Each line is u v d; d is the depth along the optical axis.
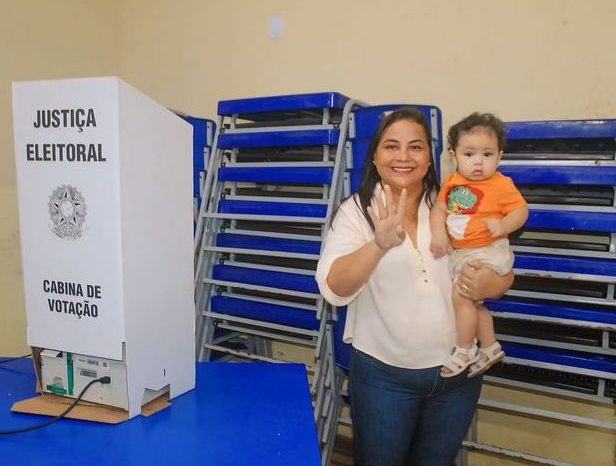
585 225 1.64
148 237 1.10
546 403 2.12
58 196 1.05
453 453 1.39
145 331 1.11
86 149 1.02
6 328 2.42
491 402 1.89
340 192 1.96
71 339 1.09
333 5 2.45
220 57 2.80
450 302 1.33
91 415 1.09
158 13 2.98
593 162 1.61
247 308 2.22
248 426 1.09
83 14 2.84
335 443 2.45
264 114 2.16
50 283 1.09
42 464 0.93
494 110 2.13
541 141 1.72
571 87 2.00
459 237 1.39
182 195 1.21
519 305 1.75
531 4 2.04
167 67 2.98
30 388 1.25
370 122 1.86
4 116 2.38
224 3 2.76
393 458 1.34
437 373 1.29
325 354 2.03
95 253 1.04
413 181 1.28
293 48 2.57
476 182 1.42
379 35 2.35
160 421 1.10
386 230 1.08
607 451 2.04
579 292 1.71
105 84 0.99
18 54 2.47
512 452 1.87
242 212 2.20
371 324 1.32
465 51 2.17
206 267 2.32
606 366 1.67
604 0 1.92
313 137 1.97
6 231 2.40
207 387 1.30
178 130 1.19
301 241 2.09
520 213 1.36
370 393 1.33
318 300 2.02
